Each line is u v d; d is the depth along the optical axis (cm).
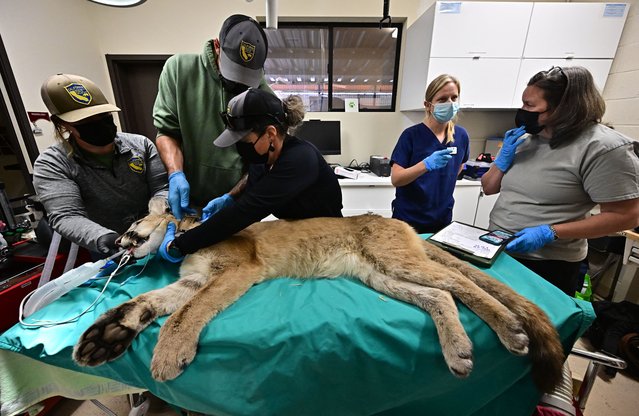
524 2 239
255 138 94
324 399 75
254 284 101
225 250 105
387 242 116
